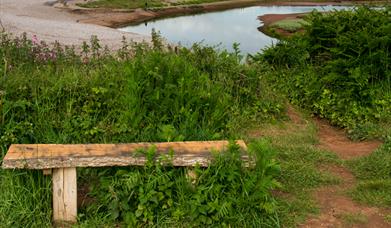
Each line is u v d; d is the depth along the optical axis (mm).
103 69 6590
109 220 4332
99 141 5371
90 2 33062
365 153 6062
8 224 4148
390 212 4738
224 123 6035
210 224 4273
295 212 4676
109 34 20922
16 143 4949
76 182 4348
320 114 7492
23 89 5453
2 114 5070
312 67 8328
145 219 4289
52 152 4367
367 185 5137
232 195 4375
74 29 21594
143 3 33531
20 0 31766
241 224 4281
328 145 6461
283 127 6828
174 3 35188
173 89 5645
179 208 4340
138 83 5547
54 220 4324
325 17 9008
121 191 4371
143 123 5492
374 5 9555
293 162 5613
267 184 4328
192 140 5238
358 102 7297
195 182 4406
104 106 5723
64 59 7250
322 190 5141
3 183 4418
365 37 7535
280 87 8219
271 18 27953
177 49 7785
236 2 38406
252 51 17984
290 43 9047
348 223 4555
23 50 7184
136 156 4383
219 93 6188
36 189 4387
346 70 7496
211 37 21797
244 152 4559
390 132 6500
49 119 5375
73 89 5711
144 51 8078
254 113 6910
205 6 35469
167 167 4449
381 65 7492
